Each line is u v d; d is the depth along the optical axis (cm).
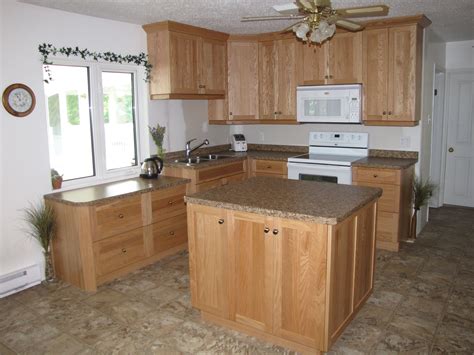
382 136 486
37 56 350
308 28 255
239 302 271
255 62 510
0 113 331
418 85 436
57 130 382
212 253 275
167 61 430
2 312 313
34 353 261
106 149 427
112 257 362
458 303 316
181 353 258
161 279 368
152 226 397
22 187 350
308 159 467
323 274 234
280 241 245
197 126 526
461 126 593
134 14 384
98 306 321
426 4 358
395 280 358
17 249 351
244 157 512
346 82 456
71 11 368
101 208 348
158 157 451
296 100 492
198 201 272
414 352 255
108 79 423
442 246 444
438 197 609
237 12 378
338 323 256
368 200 271
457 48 564
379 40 431
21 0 329
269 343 266
